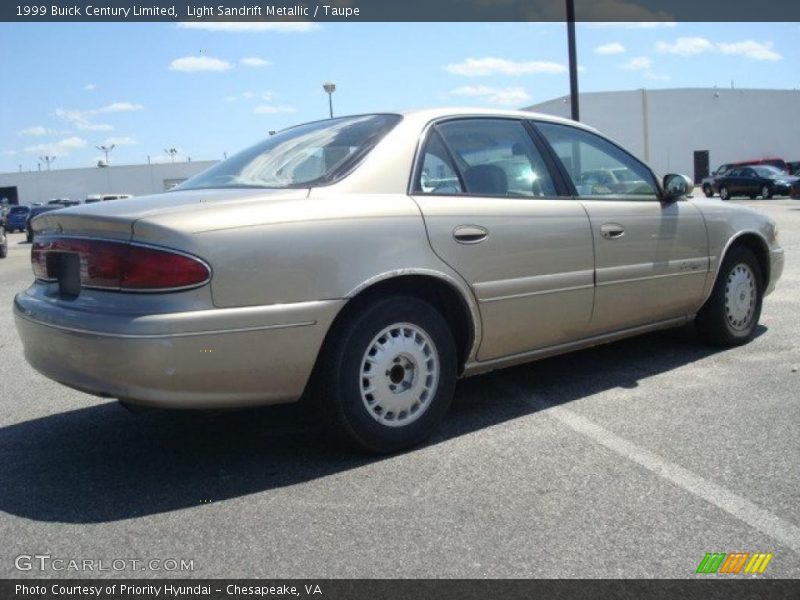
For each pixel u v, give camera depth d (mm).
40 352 3426
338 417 3494
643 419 4094
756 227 5602
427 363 3758
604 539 2799
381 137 3863
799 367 5008
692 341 5824
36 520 3080
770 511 2994
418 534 2873
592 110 48562
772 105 51500
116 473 3590
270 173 3902
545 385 4812
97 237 3254
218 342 3100
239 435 4066
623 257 4590
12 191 63875
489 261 3902
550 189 4383
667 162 50062
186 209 3215
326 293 3340
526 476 3375
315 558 2721
